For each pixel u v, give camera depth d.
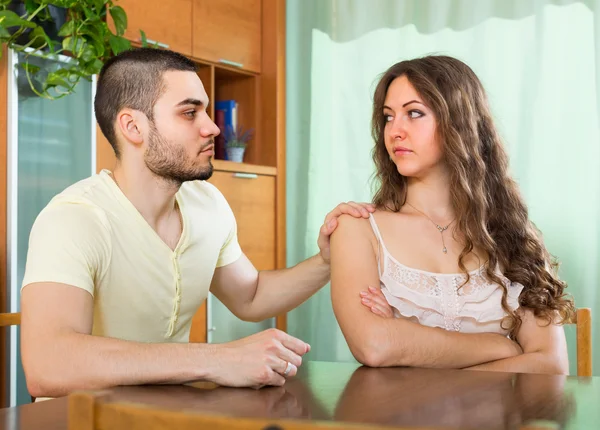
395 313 1.67
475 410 0.99
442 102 1.73
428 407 1.01
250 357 1.18
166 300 1.64
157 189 1.62
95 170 3.16
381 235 1.72
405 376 1.28
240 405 1.04
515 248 1.77
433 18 3.90
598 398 1.07
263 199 4.06
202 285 1.74
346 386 1.19
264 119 4.22
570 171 3.59
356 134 4.13
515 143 3.70
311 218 4.21
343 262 1.69
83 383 1.22
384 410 1.00
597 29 3.53
